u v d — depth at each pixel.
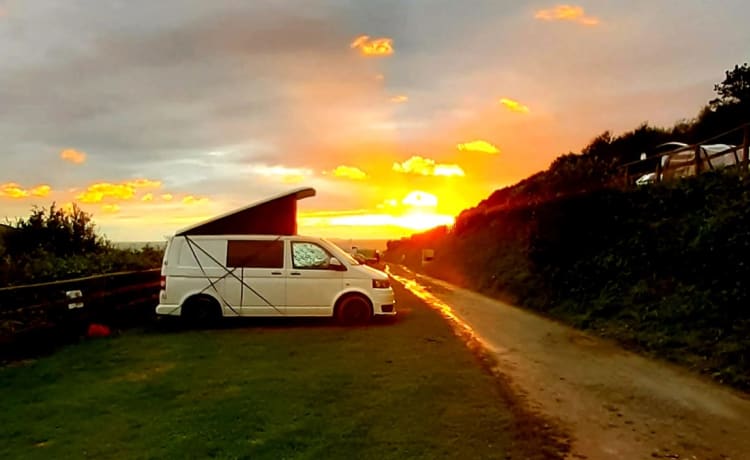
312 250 13.24
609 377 8.30
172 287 12.92
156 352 10.11
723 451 5.52
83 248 18.62
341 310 13.04
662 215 15.15
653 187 16.61
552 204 17.67
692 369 8.69
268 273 13.02
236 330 12.32
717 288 10.85
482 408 6.65
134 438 5.82
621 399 7.19
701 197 14.41
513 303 17.55
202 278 12.94
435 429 5.94
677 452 5.49
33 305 10.96
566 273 16.42
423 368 8.60
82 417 6.56
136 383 8.00
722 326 9.67
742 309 9.78
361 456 5.23
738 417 6.52
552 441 5.70
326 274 13.10
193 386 7.72
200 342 10.94
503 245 25.78
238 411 6.55
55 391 7.73
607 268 14.94
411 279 29.55
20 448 5.68
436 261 39.31
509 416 6.38
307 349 10.09
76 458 5.34
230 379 8.03
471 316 14.60
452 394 7.21
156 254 17.62
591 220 16.86
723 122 30.06
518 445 5.55
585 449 5.52
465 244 34.91
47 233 18.20
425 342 10.73
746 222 11.34
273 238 13.20
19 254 14.10
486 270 24.41
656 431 6.05
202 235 13.22
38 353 10.34
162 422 6.27
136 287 14.11
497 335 11.80
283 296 12.98
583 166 17.95
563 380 8.11
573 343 10.92
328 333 11.78
